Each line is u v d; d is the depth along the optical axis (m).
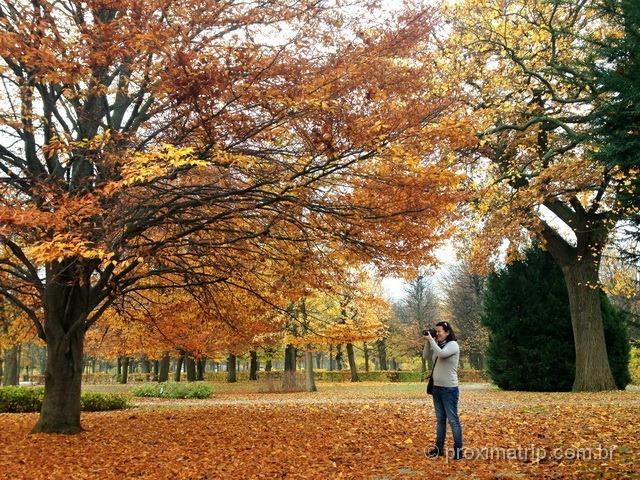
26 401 15.31
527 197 16.56
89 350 26.66
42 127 8.82
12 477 6.34
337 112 6.77
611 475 5.19
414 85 7.85
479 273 19.64
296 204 7.77
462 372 39.69
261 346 26.27
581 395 16.38
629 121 7.20
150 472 6.50
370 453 7.24
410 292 51.00
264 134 7.88
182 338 14.83
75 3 6.97
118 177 7.52
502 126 16.70
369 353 56.69
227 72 6.40
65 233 6.36
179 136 7.83
